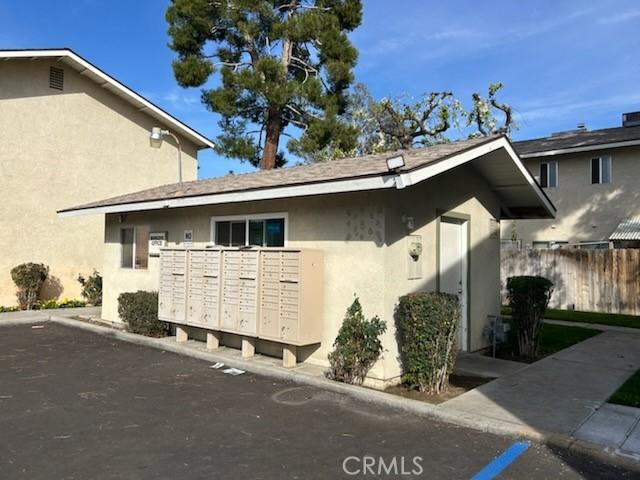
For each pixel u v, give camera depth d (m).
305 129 21.34
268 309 7.63
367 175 6.14
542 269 17.31
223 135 22.05
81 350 9.21
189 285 9.14
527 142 23.89
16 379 7.12
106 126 17.33
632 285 15.54
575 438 4.75
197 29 20.17
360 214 7.01
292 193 7.09
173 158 19.27
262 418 5.48
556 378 7.08
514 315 8.85
